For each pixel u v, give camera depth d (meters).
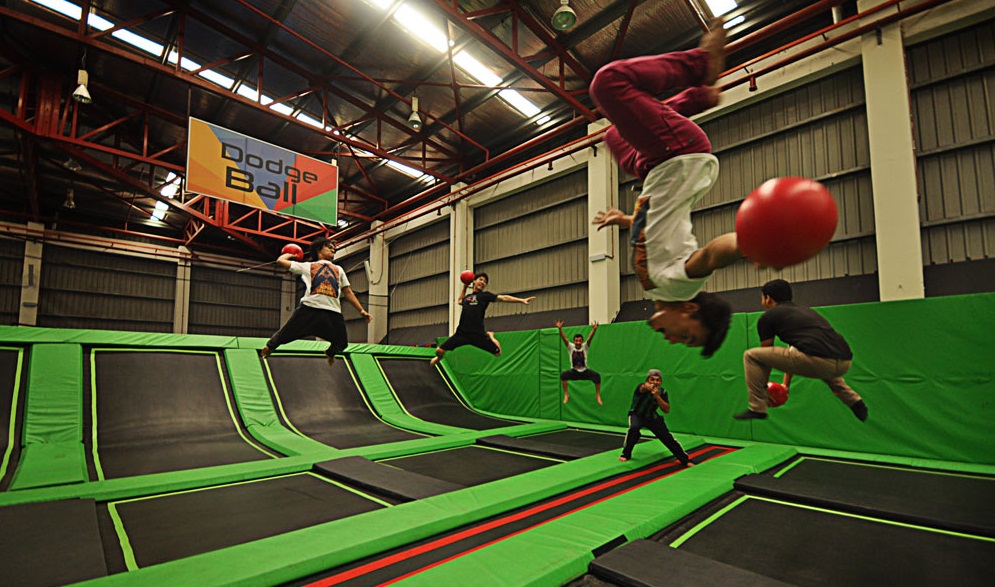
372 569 3.30
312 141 14.27
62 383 7.45
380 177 16.17
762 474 5.77
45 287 16.12
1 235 15.42
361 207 18.53
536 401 10.98
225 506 4.64
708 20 9.20
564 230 12.17
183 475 5.48
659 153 1.64
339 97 12.22
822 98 8.47
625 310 10.71
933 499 4.59
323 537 3.59
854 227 7.99
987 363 6.06
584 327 10.31
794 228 1.05
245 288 20.16
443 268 15.41
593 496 4.96
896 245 7.09
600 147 11.02
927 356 6.46
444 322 15.21
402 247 17.23
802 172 8.62
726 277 9.38
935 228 7.28
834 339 2.46
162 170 15.11
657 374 6.12
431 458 6.88
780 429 7.57
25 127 10.16
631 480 5.57
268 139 14.26
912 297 6.89
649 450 6.97
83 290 16.80
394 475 5.51
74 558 3.32
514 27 8.75
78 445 6.49
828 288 8.08
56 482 5.14
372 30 9.96
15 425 6.68
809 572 3.17
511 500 4.54
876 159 7.37
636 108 1.55
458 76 11.11
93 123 13.19
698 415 8.46
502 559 3.18
